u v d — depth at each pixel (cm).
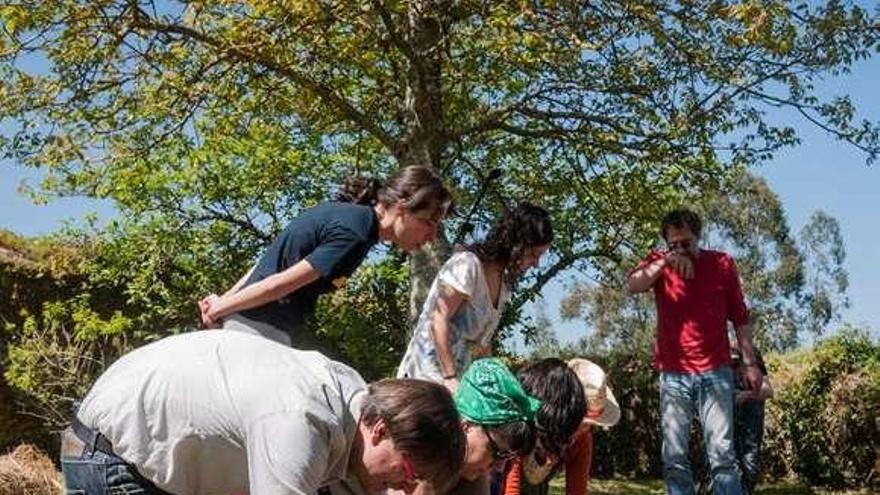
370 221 441
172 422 282
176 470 283
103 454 289
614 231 1255
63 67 1005
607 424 488
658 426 1492
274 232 1280
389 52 1032
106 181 1181
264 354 288
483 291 507
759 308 4750
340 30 999
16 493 809
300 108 1118
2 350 1256
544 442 381
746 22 952
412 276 1046
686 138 1066
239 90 1054
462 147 1144
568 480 479
